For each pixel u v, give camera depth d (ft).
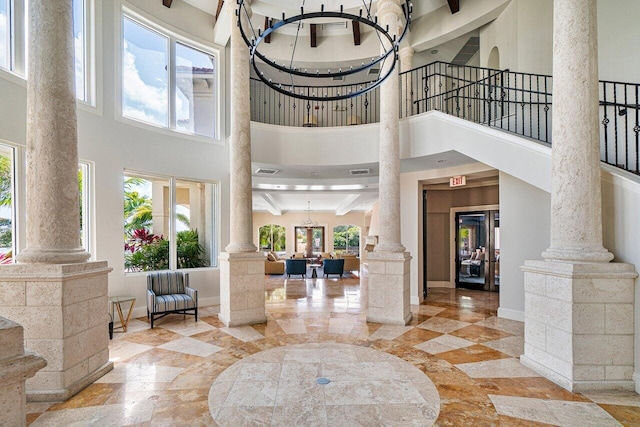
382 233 19.02
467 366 12.54
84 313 11.09
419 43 24.68
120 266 19.06
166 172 21.26
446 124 18.21
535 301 12.12
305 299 25.61
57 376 10.11
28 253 10.39
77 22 17.84
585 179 10.87
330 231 67.21
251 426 8.73
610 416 9.12
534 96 19.56
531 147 14.58
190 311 21.16
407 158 20.13
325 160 22.47
